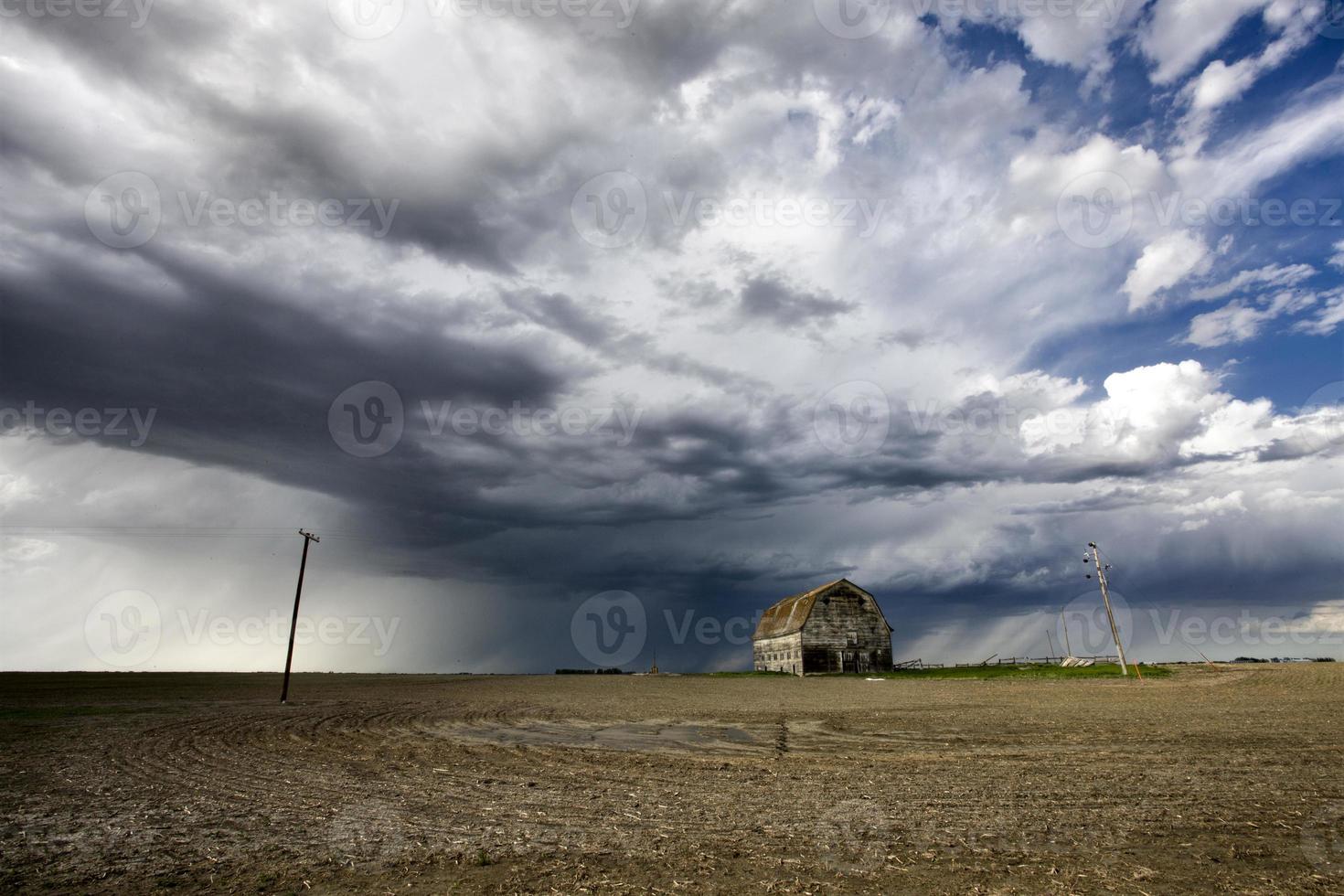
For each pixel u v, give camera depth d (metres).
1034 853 8.51
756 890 7.38
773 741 19.86
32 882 7.87
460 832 9.79
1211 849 8.55
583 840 9.31
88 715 28.14
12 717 27.42
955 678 52.94
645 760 16.47
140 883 7.81
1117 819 10.03
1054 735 19.66
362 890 7.53
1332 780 12.52
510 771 14.98
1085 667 57.06
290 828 10.07
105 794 12.68
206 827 10.16
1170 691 35.88
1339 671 49.09
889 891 7.31
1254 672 50.03
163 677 68.19
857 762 15.87
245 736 21.23
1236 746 16.62
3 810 11.41
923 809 10.89
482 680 67.69
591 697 40.28
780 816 10.55
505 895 7.31
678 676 79.75
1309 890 7.20
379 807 11.42
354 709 31.12
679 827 9.94
